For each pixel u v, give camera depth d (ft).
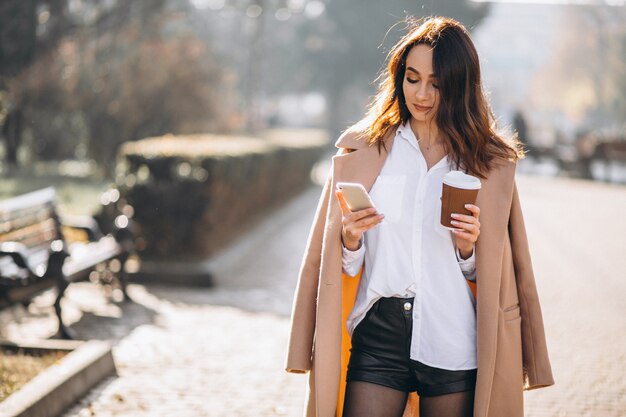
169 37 72.59
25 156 76.48
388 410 8.75
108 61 68.23
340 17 167.32
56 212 25.49
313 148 77.30
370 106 9.51
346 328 9.23
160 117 69.21
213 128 74.43
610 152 86.38
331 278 8.87
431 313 8.74
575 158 92.58
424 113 8.81
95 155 69.10
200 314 24.85
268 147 49.60
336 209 8.96
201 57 72.90
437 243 8.76
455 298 8.77
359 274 9.23
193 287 29.43
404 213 8.81
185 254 31.50
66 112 67.56
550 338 22.61
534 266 34.42
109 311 25.03
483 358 8.61
